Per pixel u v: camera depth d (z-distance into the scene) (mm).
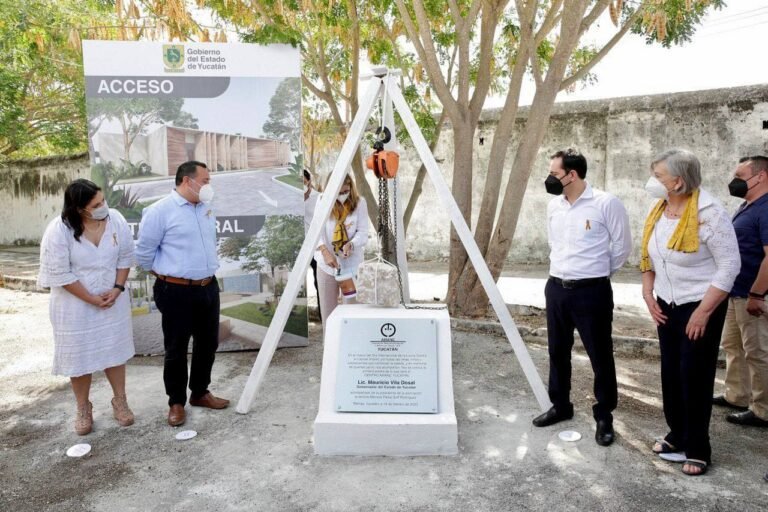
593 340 3740
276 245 5961
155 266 4137
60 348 3840
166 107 5625
